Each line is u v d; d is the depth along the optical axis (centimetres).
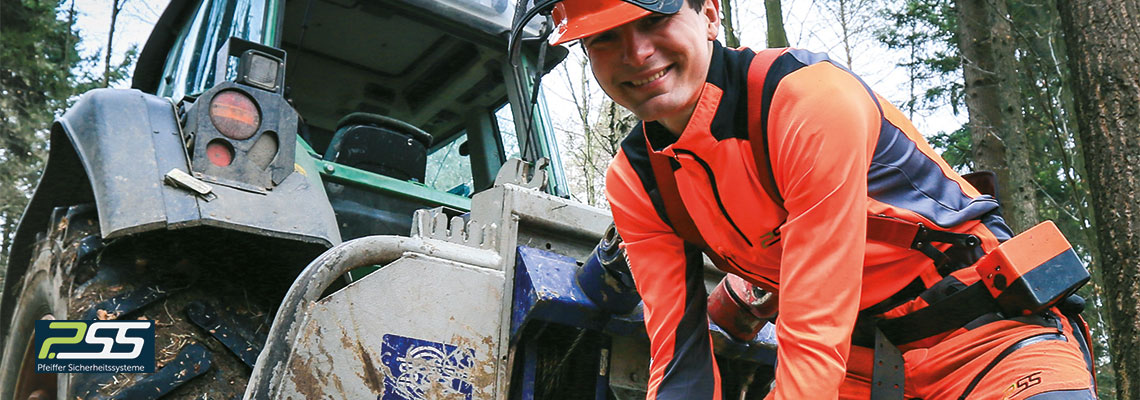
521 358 191
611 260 181
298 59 346
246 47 208
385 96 366
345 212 255
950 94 1136
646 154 144
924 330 131
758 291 170
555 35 120
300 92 359
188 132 191
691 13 122
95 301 179
